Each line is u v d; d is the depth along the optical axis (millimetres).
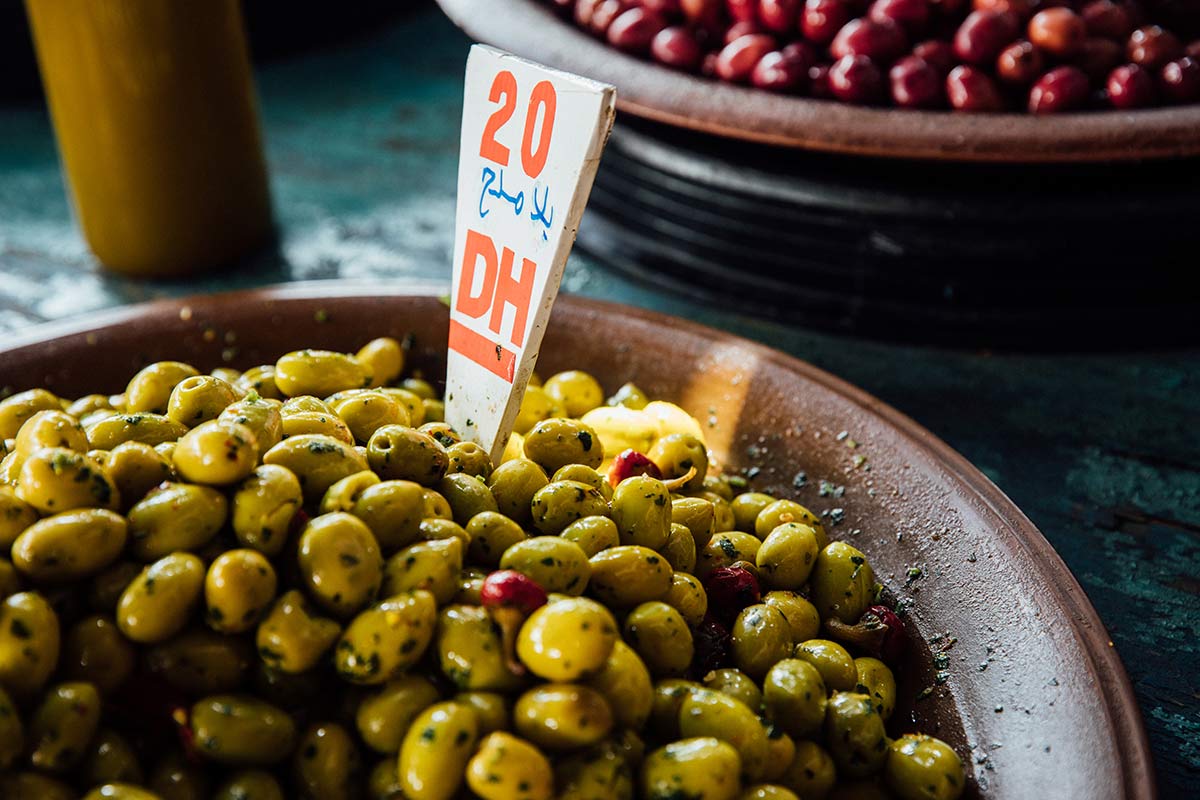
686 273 712
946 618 386
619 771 312
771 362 472
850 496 439
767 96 619
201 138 744
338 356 435
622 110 692
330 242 825
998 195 611
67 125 730
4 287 770
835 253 648
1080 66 654
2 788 296
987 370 635
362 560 319
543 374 515
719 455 479
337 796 317
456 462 396
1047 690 342
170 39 705
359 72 1137
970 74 638
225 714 311
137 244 766
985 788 341
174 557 319
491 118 396
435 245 819
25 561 313
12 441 403
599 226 759
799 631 384
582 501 379
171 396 388
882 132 578
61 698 303
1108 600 476
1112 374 627
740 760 320
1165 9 695
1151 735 417
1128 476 546
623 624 354
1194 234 610
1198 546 502
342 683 332
